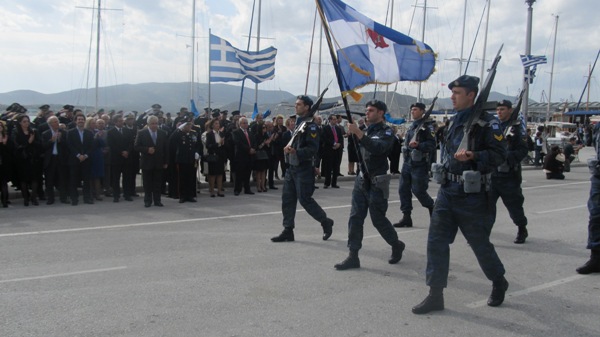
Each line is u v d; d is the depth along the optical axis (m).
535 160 20.97
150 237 7.22
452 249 6.64
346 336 3.83
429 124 7.76
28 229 7.70
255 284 5.08
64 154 10.06
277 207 10.07
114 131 10.46
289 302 4.57
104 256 6.13
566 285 5.19
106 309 4.35
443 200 4.35
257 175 12.43
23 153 9.66
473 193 4.20
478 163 4.12
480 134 4.16
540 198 11.78
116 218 8.72
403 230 7.90
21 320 4.09
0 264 5.75
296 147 6.75
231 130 12.41
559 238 7.44
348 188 13.41
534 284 5.22
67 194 10.51
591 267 5.59
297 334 3.86
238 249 6.55
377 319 4.19
